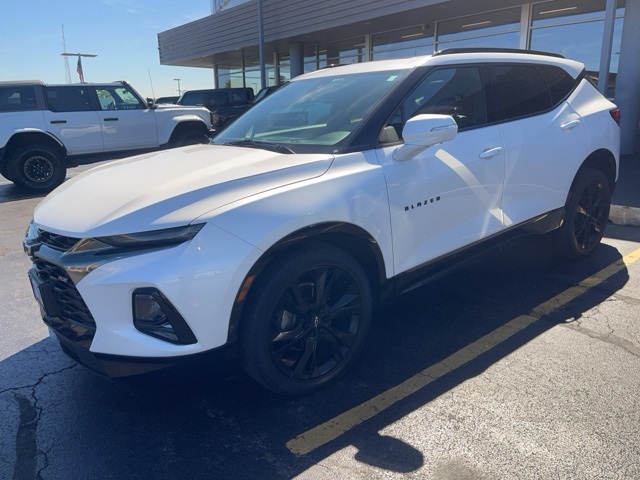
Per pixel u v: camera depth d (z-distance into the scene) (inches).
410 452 95.7
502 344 133.6
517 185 149.4
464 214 135.6
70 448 101.5
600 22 454.3
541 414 104.3
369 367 125.8
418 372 122.8
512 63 155.8
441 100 135.3
